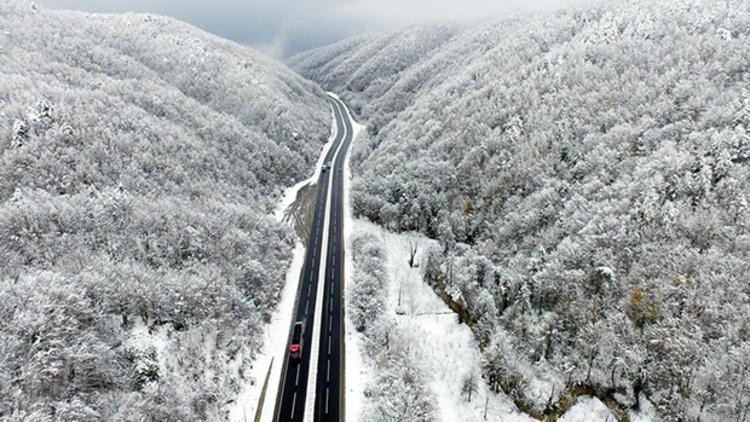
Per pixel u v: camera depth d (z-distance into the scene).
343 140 187.12
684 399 48.97
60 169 76.81
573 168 86.56
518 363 61.09
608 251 64.81
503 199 94.00
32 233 59.06
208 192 93.56
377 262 85.56
